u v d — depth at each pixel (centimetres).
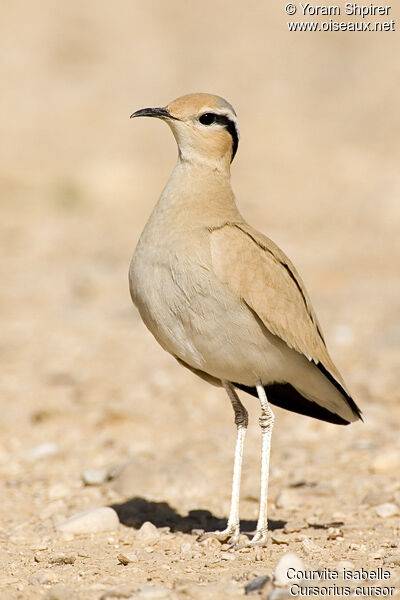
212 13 4416
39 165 2781
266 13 4369
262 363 799
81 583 697
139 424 1234
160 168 2770
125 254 2145
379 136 3083
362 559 740
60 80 3653
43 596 669
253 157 2927
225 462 1088
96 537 852
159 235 798
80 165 2767
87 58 3875
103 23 4256
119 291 1903
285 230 2286
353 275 1969
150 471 1012
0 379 1429
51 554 791
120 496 988
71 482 1040
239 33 4144
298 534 832
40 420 1249
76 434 1206
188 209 809
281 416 1291
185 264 772
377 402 1305
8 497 993
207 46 4016
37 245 2211
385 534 830
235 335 781
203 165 830
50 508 952
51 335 1648
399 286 1888
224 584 673
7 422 1252
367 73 3647
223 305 772
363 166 2800
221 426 1232
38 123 3222
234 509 825
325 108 3381
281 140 3072
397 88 3466
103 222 2402
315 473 1045
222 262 772
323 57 3850
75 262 2092
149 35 4150
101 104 3425
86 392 1358
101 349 1582
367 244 2180
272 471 1052
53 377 1428
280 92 3544
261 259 795
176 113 830
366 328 1652
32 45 3978
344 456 1100
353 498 966
